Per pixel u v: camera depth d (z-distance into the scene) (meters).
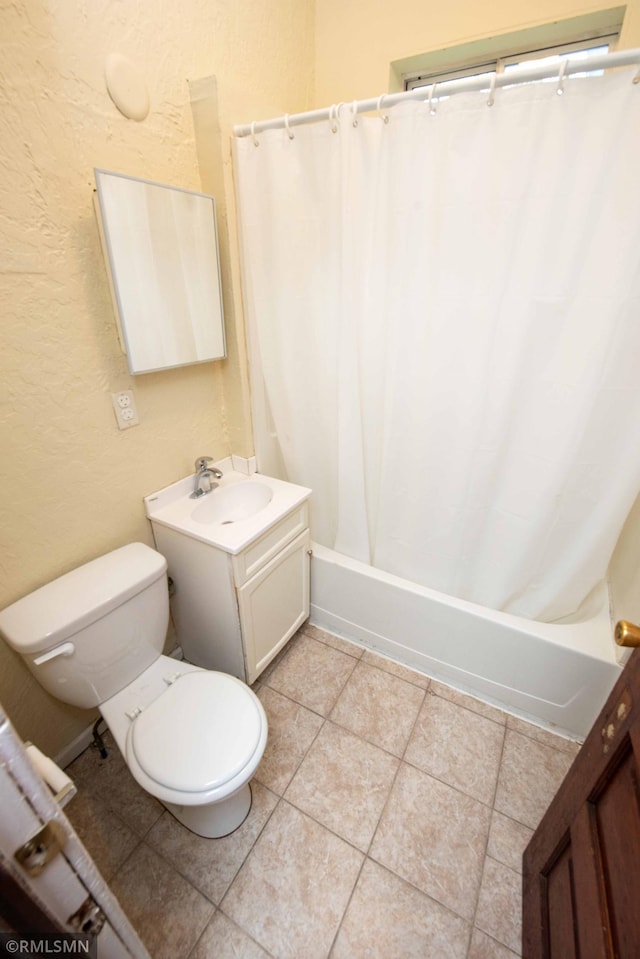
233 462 1.79
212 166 1.33
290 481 1.85
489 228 1.13
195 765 1.01
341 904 1.07
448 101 1.04
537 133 1.00
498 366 1.25
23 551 1.13
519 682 1.51
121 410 1.29
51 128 0.97
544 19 1.44
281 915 1.05
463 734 1.48
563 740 1.47
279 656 1.80
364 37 1.69
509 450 1.37
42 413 1.09
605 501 1.29
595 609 1.51
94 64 1.01
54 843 0.44
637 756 0.66
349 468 1.62
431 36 1.59
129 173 1.16
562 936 0.82
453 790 1.31
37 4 0.88
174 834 1.21
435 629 1.62
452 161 1.10
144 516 1.45
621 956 0.60
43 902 0.43
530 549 1.44
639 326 1.08
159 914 1.06
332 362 1.53
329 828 1.22
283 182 1.31
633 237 1.00
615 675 1.31
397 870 1.13
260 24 1.46
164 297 1.26
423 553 1.67
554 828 0.97
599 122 0.94
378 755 1.41
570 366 1.17
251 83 1.49
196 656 1.70
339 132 1.18
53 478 1.16
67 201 1.03
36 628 1.02
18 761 0.39
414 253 1.24
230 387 1.64
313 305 1.47
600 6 1.36
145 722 1.11
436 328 1.30
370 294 1.36
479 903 1.07
